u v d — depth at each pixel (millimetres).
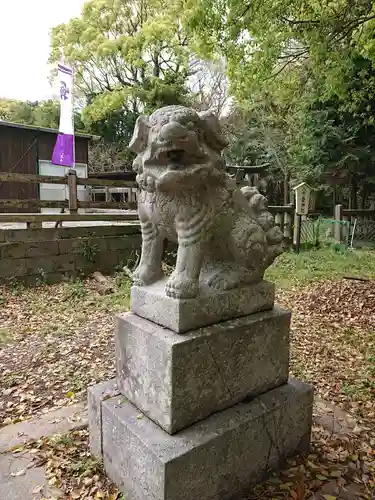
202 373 1595
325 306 4723
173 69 15703
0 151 11195
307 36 5047
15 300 4934
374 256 7992
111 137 18422
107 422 1771
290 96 7992
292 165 11688
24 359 3328
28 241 5570
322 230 9578
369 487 1742
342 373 2951
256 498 1692
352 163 9727
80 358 3311
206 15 4922
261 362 1837
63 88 11086
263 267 1854
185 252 1600
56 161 11172
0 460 1925
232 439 1609
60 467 1867
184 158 1512
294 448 1924
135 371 1726
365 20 4832
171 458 1413
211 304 1651
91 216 6215
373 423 2260
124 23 14695
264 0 4699
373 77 7395
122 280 5840
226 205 1691
